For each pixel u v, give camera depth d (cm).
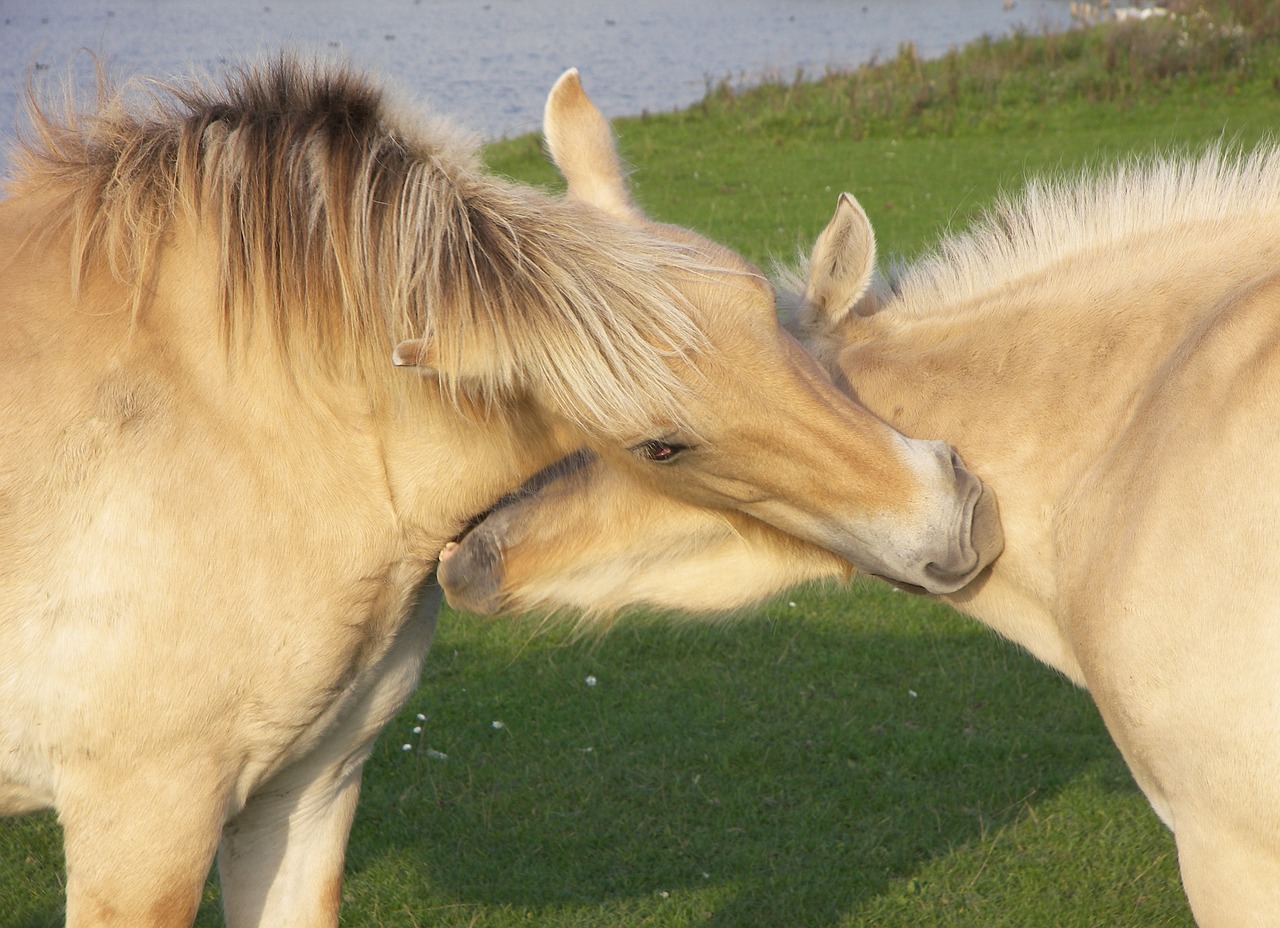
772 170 1560
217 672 225
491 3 4194
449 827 412
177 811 228
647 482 259
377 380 233
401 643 268
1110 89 1850
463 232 218
